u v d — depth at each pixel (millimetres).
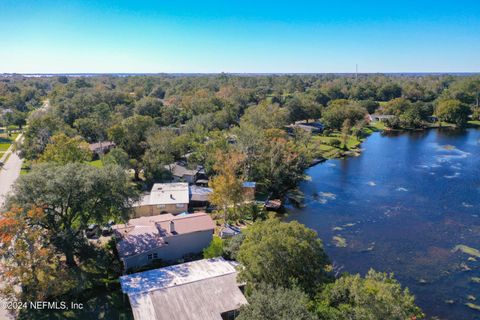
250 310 25078
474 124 151125
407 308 26219
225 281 34812
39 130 81875
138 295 32500
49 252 33750
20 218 32531
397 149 110000
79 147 68375
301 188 74625
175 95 185000
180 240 43969
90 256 39438
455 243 50062
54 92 178000
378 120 159375
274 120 112688
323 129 137250
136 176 73625
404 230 54281
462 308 36625
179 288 33531
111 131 80438
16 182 36656
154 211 57438
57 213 38594
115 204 39812
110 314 32875
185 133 98625
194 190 64750
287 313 23406
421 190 72312
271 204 64688
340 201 67062
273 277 30172
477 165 90000
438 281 41156
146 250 40750
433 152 105125
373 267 44062
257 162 73812
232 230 50906
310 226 56062
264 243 30047
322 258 32625
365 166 91062
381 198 68250
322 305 26453
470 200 66250
